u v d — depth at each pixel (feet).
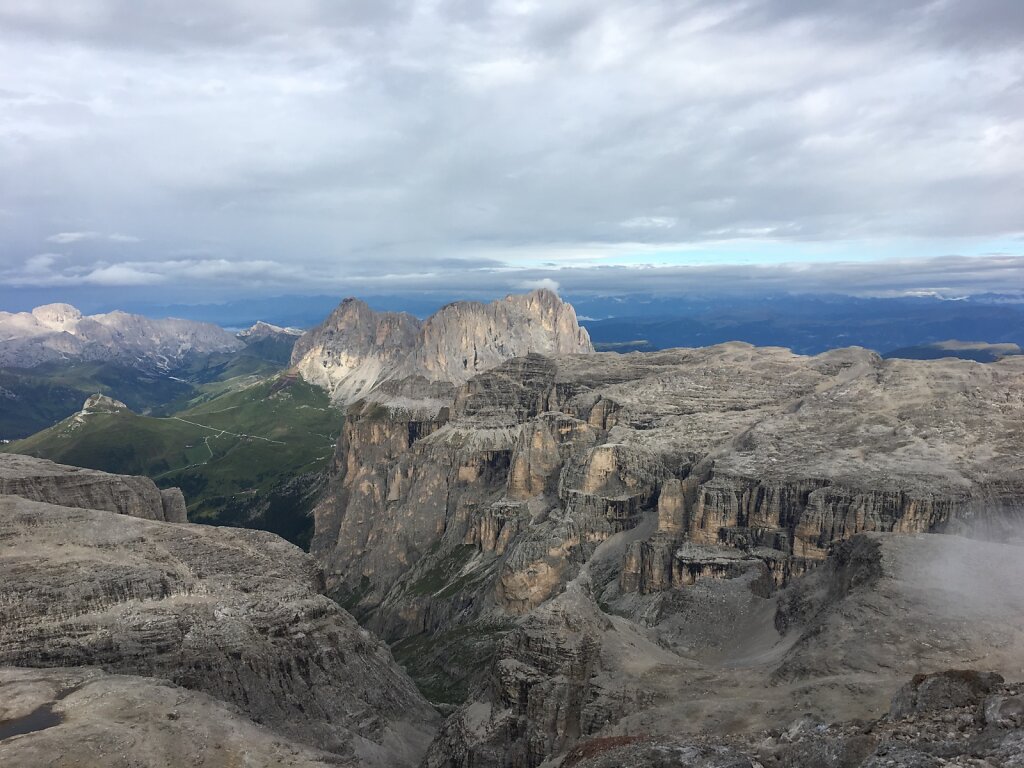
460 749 295.89
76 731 246.68
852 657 252.62
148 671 330.54
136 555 379.96
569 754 247.09
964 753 140.46
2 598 326.85
